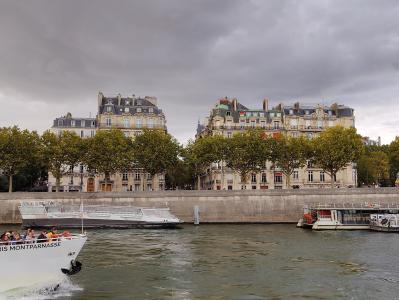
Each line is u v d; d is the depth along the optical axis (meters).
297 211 71.94
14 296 24.42
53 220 60.62
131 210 62.12
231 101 110.62
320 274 30.47
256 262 34.75
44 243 25.64
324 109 109.12
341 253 39.03
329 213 61.16
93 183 99.00
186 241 46.97
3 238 26.08
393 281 28.45
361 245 43.94
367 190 72.56
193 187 128.50
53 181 98.81
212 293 25.47
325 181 100.94
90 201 69.88
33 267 25.23
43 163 76.94
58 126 103.31
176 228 62.03
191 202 71.50
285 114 105.94
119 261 34.94
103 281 28.27
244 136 84.12
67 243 26.88
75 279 28.81
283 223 71.38
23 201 68.19
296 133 104.44
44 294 25.22
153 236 51.59
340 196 72.50
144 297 24.56
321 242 46.31
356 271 31.44
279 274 30.42
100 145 78.06
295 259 36.09
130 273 30.61
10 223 67.56
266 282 28.16
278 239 48.88
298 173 100.44
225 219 71.38
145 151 81.12
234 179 99.69
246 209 71.69
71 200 69.56
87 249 40.94
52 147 75.50
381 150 126.31
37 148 76.00
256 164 84.31
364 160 114.69
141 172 100.81
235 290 26.17
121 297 24.55
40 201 68.50
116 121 102.25
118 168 79.94
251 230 59.56
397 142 95.38
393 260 35.62
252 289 26.42
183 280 28.62
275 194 72.25
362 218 60.91
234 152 82.50
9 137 73.19
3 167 73.69
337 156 79.81
